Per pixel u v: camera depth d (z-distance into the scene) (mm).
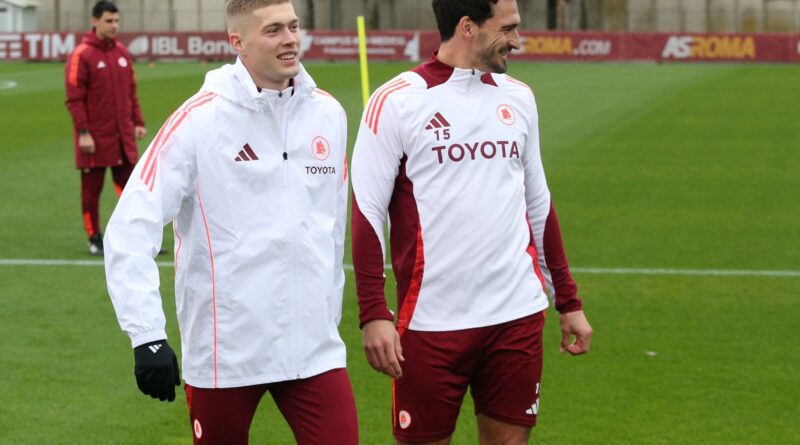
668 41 113812
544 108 64562
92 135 28047
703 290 24625
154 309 9938
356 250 11773
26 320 21922
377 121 11781
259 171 10641
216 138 10562
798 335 21094
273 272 10688
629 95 72875
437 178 11758
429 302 11898
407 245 11930
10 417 16500
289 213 10742
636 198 36906
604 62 114312
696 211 34625
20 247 29156
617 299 23812
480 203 11758
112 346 20266
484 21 11609
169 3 149375
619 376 18625
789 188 39031
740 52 112562
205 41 118438
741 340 20750
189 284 10859
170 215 10492
